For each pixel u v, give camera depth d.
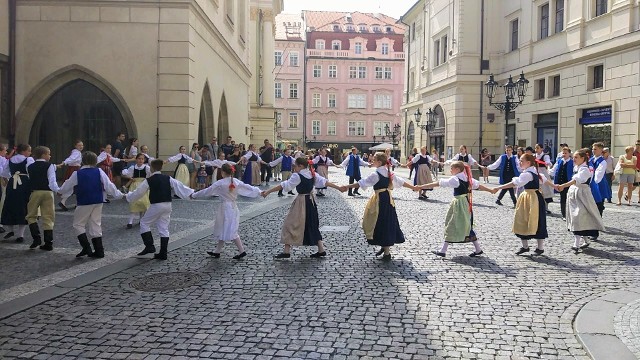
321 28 74.81
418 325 5.16
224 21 24.97
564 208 12.85
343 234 10.50
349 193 19.62
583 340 4.66
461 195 8.40
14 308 5.62
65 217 12.30
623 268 7.62
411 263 7.92
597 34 24.33
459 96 34.44
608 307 5.58
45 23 17.83
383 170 8.17
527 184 8.59
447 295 6.20
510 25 32.91
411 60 48.22
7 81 17.81
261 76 44.41
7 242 9.42
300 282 6.76
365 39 74.50
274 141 46.31
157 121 17.81
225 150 22.00
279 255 8.23
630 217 12.96
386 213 8.09
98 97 18.45
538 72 29.11
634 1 22.08
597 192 10.97
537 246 8.69
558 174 12.88
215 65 22.75
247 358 4.37
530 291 6.38
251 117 43.91
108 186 8.22
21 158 9.57
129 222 10.98
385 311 5.59
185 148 17.80
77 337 4.83
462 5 34.12
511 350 4.56
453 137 35.09
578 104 25.61
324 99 74.00
